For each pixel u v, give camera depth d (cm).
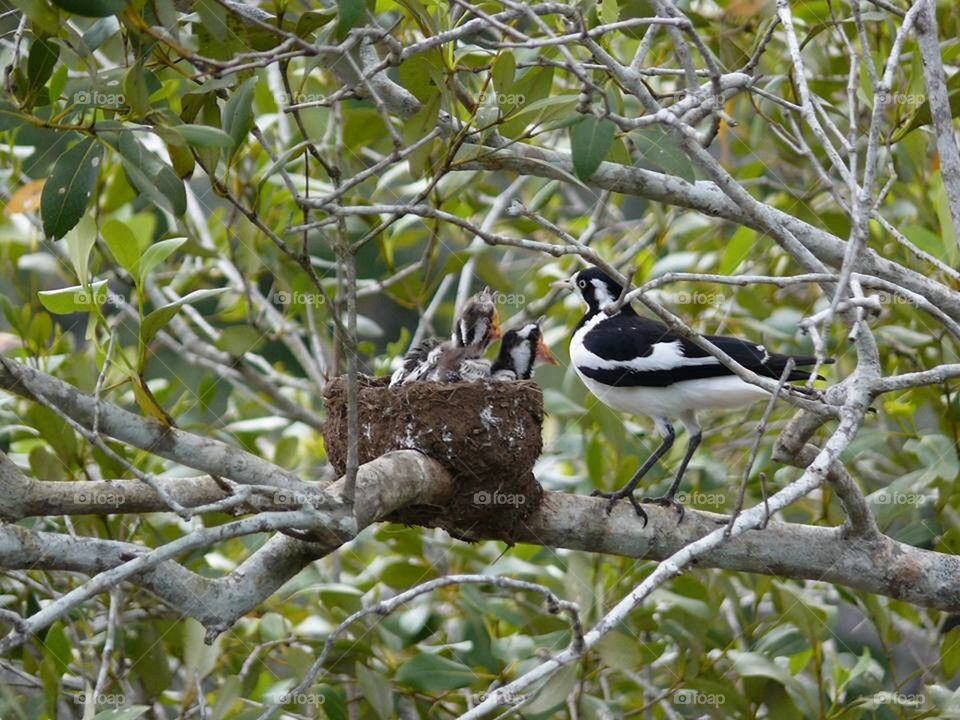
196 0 709
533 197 1219
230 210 1327
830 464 682
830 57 1282
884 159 1027
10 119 705
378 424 952
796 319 1268
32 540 729
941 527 1134
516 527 954
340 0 707
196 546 625
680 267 1280
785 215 968
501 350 1236
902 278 970
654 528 968
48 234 751
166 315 783
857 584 955
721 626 1180
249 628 1096
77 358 1040
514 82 774
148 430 789
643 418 1400
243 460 800
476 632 1044
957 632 1066
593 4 862
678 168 806
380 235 1287
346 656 1034
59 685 923
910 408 1202
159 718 1013
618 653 977
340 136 1331
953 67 1216
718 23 1241
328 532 733
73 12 649
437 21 841
